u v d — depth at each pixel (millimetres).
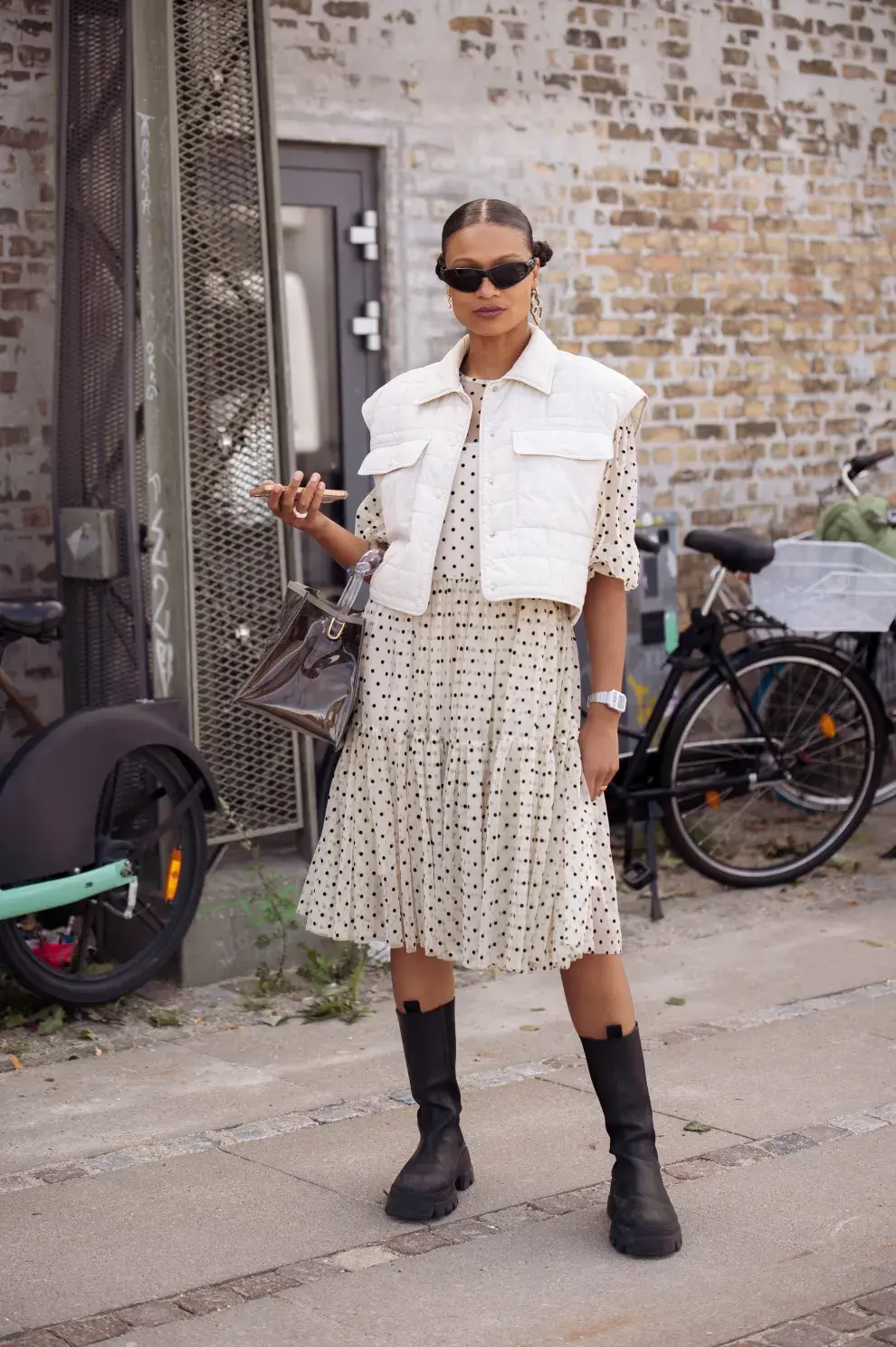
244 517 4730
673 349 6566
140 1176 3312
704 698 5551
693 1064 3945
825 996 4488
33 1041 4211
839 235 6977
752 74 6652
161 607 4586
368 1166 3342
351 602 3033
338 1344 2592
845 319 7031
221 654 4723
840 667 5750
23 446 5074
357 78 5668
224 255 4648
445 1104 3123
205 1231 3035
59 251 4785
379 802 2975
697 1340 2594
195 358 4617
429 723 2928
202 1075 3951
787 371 6891
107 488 4688
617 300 6398
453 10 5863
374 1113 3662
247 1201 3174
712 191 6594
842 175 6957
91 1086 3887
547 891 2896
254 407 4727
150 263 4508
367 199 5801
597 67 6238
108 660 4773
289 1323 2664
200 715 4707
